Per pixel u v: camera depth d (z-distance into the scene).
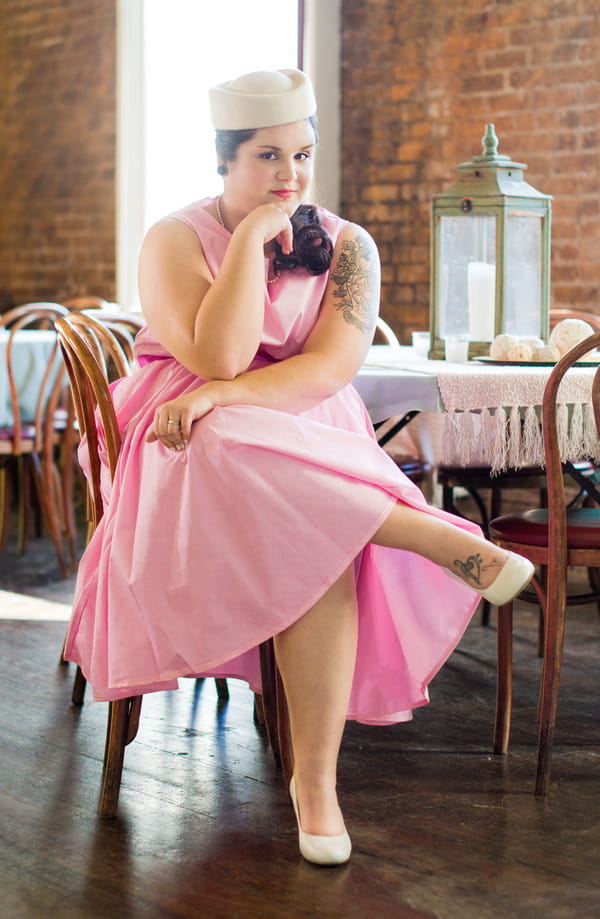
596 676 2.93
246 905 1.80
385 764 2.37
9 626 3.43
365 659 2.12
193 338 1.98
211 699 2.79
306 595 1.87
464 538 1.89
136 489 2.03
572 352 2.12
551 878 1.87
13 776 2.31
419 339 3.06
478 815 2.11
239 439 1.87
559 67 4.38
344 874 1.89
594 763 2.36
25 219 6.23
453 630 2.10
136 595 1.94
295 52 5.08
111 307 5.21
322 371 2.01
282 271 2.07
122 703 2.10
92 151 5.86
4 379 4.18
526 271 2.83
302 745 1.93
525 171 4.50
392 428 2.72
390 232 4.91
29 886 1.86
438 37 4.68
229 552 1.88
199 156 5.54
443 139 4.71
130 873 1.90
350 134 4.98
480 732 2.55
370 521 1.88
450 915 1.76
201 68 5.48
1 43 6.25
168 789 2.24
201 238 2.08
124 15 5.63
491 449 2.41
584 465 3.08
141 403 2.15
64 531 4.54
